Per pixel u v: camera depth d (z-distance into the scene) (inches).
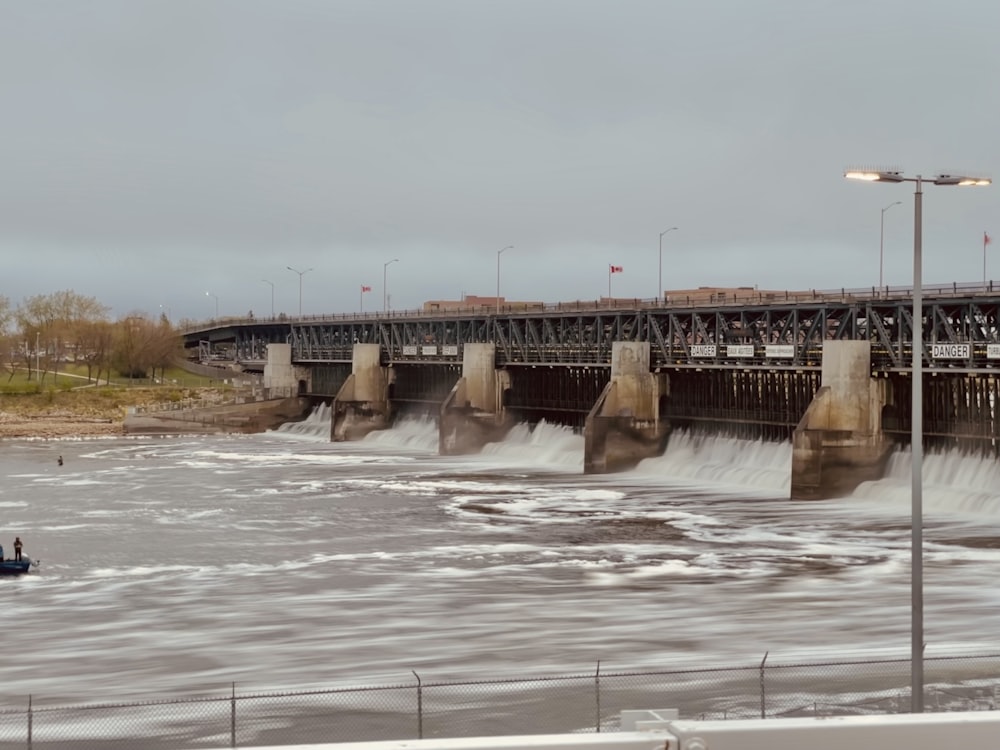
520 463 5172.2
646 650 1875.0
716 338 4466.0
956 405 3666.3
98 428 7283.5
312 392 7800.2
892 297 3850.9
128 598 2431.1
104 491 4335.6
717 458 4480.8
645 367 4699.8
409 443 6309.1
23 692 1678.2
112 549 3063.5
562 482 4382.4
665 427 4731.8
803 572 2581.2
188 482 4596.5
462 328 6225.4
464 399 5654.5
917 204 1220.5
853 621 2078.0
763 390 4355.3
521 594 2399.1
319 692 1380.4
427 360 6274.6
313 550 3011.8
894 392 3838.6
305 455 5757.9
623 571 2640.3
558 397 5442.9
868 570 2583.7
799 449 3720.5
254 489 4340.6
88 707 1380.4
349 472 4891.7
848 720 707.4
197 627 2139.5
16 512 3784.5
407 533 3265.3
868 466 3784.5
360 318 7224.4
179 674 1781.5
